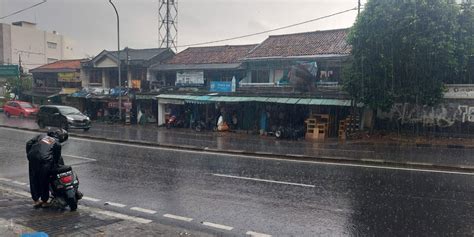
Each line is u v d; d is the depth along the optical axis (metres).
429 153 15.73
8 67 44.53
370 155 14.87
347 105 21.66
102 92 35.53
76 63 42.69
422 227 6.35
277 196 8.46
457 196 8.38
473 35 19.02
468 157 14.48
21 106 35.81
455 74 20.23
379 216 6.96
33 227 5.90
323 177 10.59
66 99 39.75
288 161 13.62
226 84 27.95
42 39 62.62
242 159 14.02
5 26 57.34
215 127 27.50
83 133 23.53
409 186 9.41
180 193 8.77
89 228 5.92
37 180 7.06
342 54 23.11
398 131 22.19
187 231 6.01
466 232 6.10
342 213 7.17
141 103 33.88
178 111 30.58
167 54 35.44
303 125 24.48
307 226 6.46
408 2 18.75
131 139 20.14
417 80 19.67
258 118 26.20
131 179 10.33
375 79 20.09
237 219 6.88
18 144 17.50
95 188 9.32
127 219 6.55
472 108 20.14
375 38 19.58
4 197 7.98
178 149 17.02
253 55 27.44
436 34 18.50
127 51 34.19
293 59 25.22
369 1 20.11
